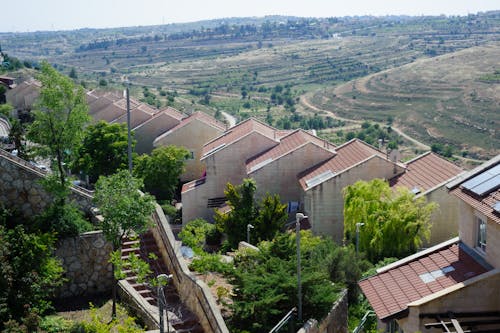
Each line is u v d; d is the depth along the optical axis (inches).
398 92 6510.8
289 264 862.5
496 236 820.0
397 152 1673.2
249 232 1457.9
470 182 922.1
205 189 2078.0
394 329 900.6
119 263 831.1
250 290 796.6
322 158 1893.5
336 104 6673.2
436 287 854.5
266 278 818.2
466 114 5275.6
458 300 806.5
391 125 5575.8
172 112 2901.1
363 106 6343.5
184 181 2522.1
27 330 723.4
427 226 1344.7
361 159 1707.7
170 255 911.7
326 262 1101.7
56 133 1048.8
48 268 826.8
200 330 764.6
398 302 863.1
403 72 7234.3
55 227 957.8
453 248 936.9
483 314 799.1
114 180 887.1
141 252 971.3
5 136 2352.4
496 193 844.6
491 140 4611.2
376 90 6815.9
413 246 1323.8
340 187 1667.1
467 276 843.4
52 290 844.6
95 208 1092.5
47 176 1026.1
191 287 815.1
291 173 1892.2
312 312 824.3
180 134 2492.6
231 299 850.8
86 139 2207.2
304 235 1392.7
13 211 997.8
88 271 967.0
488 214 812.0
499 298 804.6
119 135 2242.9
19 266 778.2
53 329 768.9
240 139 2068.2
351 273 1109.7
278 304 814.5
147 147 2706.7
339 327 903.7
